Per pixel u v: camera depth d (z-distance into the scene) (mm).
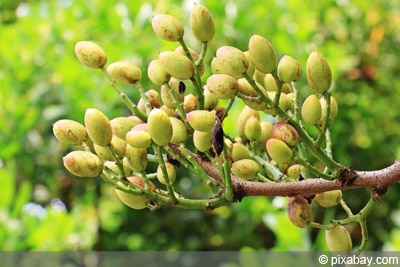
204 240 5574
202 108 1935
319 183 1841
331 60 5406
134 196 1868
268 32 5234
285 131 1832
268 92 2027
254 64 1827
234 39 5250
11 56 5117
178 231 5680
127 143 1911
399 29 6883
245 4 5289
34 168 5137
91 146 2111
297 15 5512
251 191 1830
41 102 5027
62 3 5277
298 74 1834
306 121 1836
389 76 6375
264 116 4039
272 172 2012
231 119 4391
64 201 5363
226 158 1782
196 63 1920
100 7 5191
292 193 1841
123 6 5184
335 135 5473
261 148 2115
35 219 4418
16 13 6301
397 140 5824
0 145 4695
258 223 5246
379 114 5922
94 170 1824
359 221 1903
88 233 4859
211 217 5641
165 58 1900
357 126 5738
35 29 5266
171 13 5250
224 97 1856
